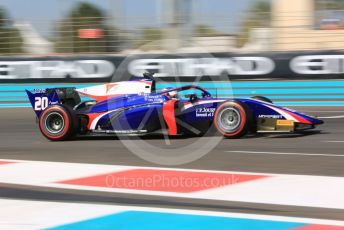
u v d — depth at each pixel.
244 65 38.31
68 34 45.03
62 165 16.77
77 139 23.25
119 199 12.23
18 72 41.69
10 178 14.89
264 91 38.06
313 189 12.73
